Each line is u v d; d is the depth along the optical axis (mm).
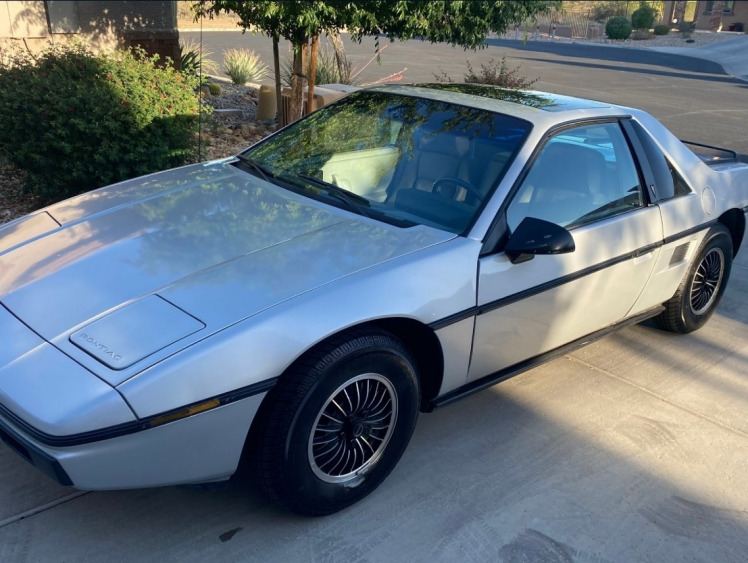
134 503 2887
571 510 3049
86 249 2971
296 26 6832
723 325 5020
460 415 3691
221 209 3311
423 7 6527
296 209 3311
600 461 3396
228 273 2734
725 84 22609
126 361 2340
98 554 2615
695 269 4441
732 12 48656
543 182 3408
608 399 3947
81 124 5730
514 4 7004
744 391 4141
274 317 2504
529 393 3953
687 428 3721
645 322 5008
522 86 11562
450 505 3016
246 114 10961
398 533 2834
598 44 41094
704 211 4309
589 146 3695
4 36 8953
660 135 4172
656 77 23625
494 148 3408
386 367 2793
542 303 3369
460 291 2986
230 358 2396
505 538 2855
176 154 6363
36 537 2674
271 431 2553
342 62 12961
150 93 6102
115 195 3592
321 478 2762
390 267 2830
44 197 6293
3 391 2324
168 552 2646
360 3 6426
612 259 3654
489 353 3264
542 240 3035
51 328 2521
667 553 2854
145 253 2906
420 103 3871
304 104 9375
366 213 3279
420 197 3365
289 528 2812
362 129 3869
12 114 5832
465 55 27406
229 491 2986
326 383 2598
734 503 3176
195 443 2404
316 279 2715
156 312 2527
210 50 22312
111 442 2252
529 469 3297
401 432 2980
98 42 9812
